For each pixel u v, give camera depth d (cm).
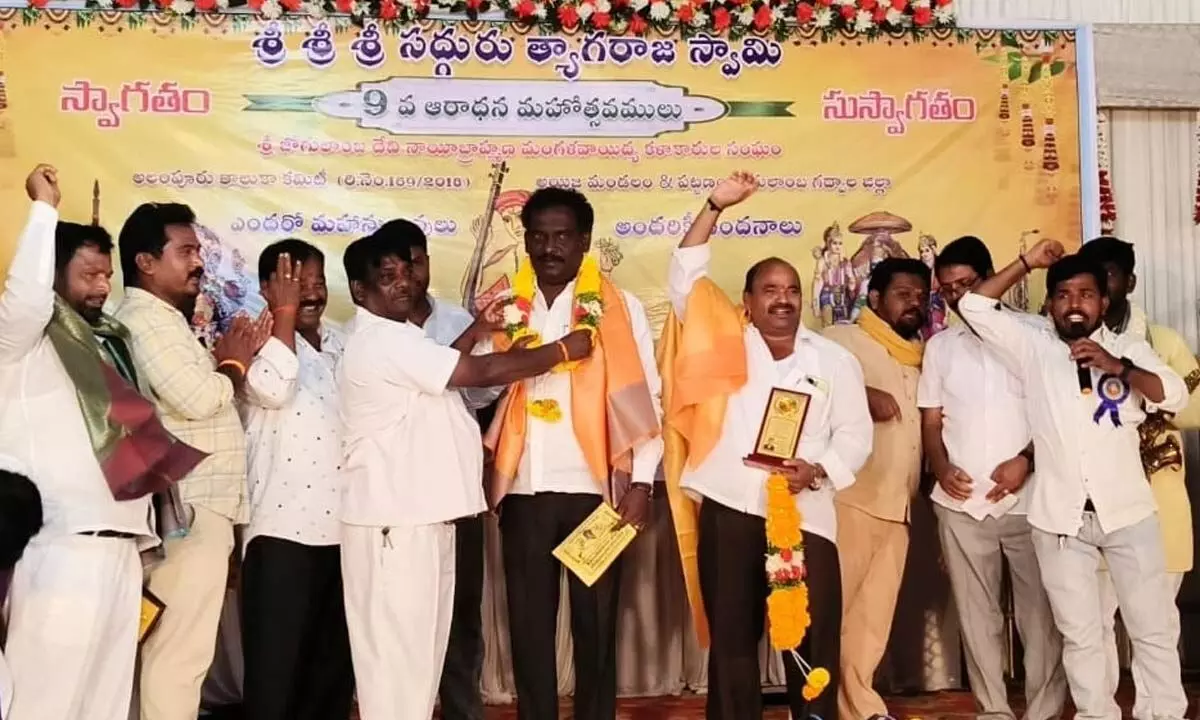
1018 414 436
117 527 330
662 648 510
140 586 343
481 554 432
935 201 539
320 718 400
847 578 451
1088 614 411
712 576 391
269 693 379
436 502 356
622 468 381
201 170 511
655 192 530
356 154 518
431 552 357
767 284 396
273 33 514
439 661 363
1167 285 564
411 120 521
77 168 503
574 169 527
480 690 467
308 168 516
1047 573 417
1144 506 413
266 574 383
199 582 366
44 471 327
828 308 535
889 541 452
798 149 535
